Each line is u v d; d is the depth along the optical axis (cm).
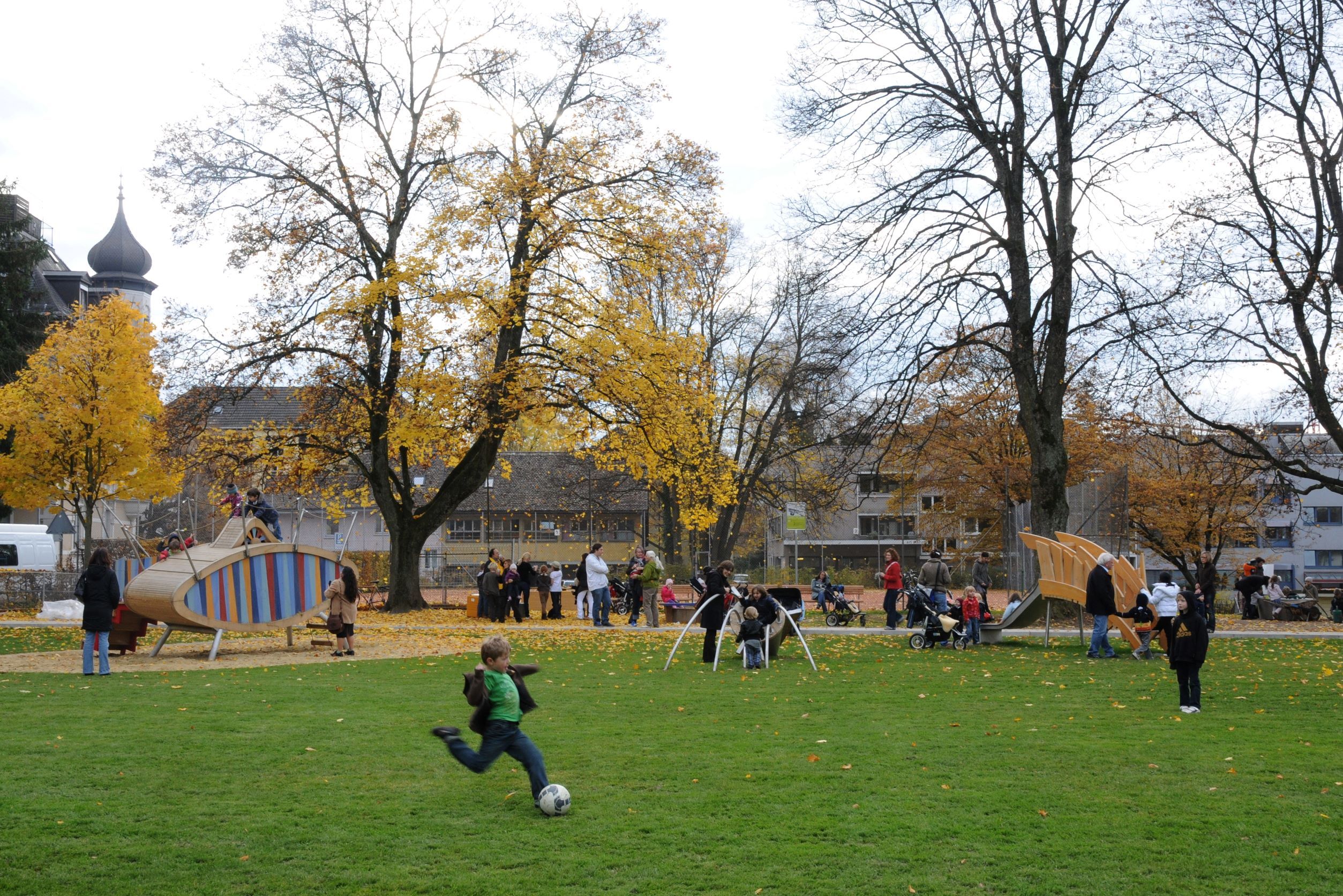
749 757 1021
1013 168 2830
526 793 880
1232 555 6788
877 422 2786
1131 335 2603
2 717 1236
